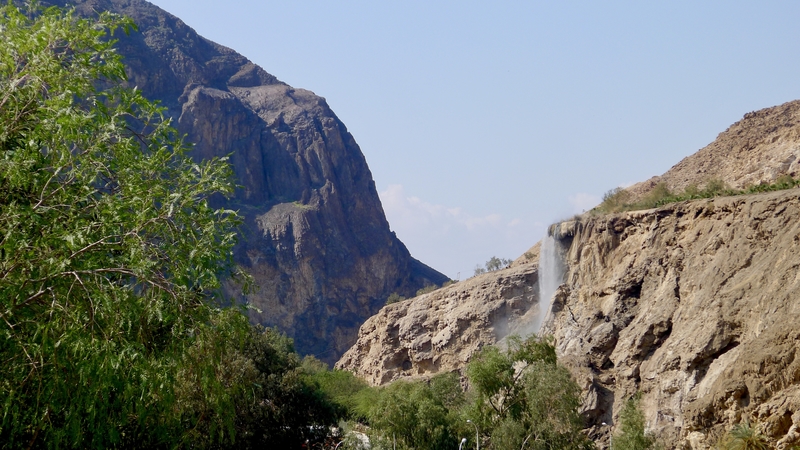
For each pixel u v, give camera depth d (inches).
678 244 2716.5
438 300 4507.9
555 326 3184.1
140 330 661.3
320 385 2893.7
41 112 687.7
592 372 2593.5
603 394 2506.2
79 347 623.2
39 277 627.8
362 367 4724.4
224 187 722.2
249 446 1804.9
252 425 1828.2
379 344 4648.1
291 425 2037.4
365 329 4906.5
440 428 2074.3
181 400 863.7
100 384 634.8
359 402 2650.1
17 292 614.9
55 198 668.1
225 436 1615.4
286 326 7741.1
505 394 2119.8
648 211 2920.8
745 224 2412.6
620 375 2524.6
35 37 697.0
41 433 693.9
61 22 724.7
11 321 631.2
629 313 2711.6
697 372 2190.0
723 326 2181.3
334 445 2167.8
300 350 7608.3
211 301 723.4
